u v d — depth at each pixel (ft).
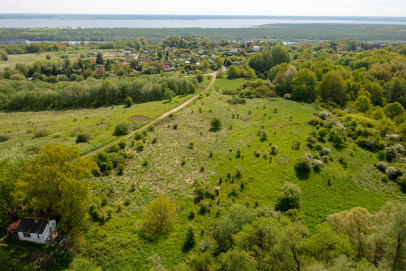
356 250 104.88
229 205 142.41
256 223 107.65
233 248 104.17
